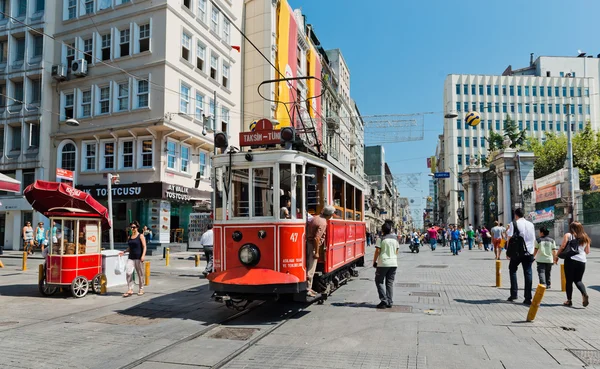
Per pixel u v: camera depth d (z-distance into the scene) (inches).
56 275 408.8
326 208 350.6
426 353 233.9
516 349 240.2
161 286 484.1
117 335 274.4
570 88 3112.7
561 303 371.9
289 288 309.0
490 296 410.9
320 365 216.7
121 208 1028.5
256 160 332.2
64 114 1067.3
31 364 218.2
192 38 1042.7
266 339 266.4
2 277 555.2
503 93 3102.9
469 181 1856.5
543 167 1779.0
